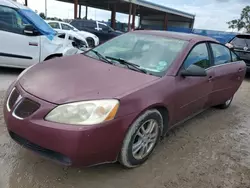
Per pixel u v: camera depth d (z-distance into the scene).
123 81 2.51
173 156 2.95
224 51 4.22
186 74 2.88
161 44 3.29
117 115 2.18
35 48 5.52
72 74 2.61
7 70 6.08
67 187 2.25
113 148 2.25
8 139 2.89
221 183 2.55
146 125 2.58
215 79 3.69
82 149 2.07
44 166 2.49
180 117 3.15
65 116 2.08
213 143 3.41
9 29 5.22
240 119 4.51
